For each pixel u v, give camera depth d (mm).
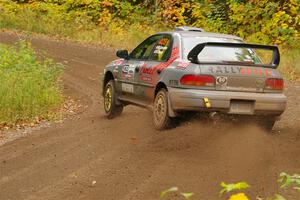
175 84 9586
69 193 7074
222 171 7668
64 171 8172
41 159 9055
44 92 15117
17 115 13445
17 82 14820
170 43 10492
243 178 7355
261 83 9570
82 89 17922
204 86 9328
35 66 17562
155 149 8969
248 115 9648
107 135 10508
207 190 6891
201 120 9836
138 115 12305
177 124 9945
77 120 13047
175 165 8016
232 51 10094
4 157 9469
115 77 12305
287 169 7785
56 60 23375
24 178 7945
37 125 12969
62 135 11047
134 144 9461
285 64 22391
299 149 8938
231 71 9438
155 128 10172
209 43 9180
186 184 7148
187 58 9641
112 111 12445
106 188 7180
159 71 10195
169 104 9711
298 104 14695
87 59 24094
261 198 6562
